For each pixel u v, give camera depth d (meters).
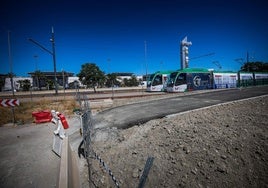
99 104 17.50
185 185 4.26
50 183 4.50
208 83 31.12
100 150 6.88
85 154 6.10
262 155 4.65
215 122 7.47
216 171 4.47
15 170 5.20
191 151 5.39
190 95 22.81
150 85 33.59
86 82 49.12
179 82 28.14
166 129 7.70
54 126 10.33
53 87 62.50
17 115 14.09
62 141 5.88
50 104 19.52
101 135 8.52
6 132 9.46
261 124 6.47
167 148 5.95
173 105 15.40
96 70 48.81
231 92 23.67
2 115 13.90
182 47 42.88
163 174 4.78
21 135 8.77
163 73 33.50
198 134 6.42
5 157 6.13
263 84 41.75
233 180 4.16
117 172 5.28
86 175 5.21
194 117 9.16
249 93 20.80
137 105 17.25
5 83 71.50
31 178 4.75
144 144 6.69
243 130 6.09
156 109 13.99
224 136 5.86
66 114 14.27
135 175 4.93
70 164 4.61
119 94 32.12
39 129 9.83
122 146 6.96
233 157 4.79
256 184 3.97
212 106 12.75
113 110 15.27
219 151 5.11
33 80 70.44
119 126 9.82
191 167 4.78
